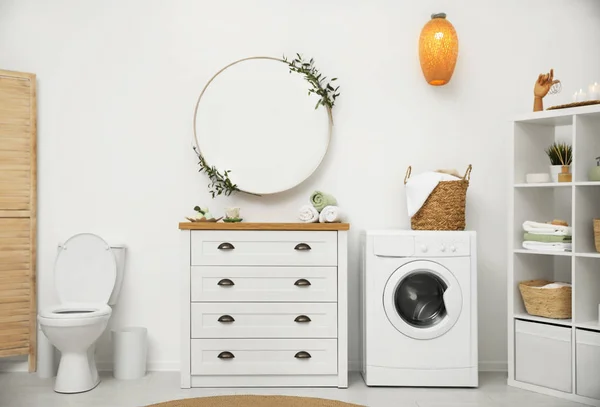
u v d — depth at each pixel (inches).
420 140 147.0
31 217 140.6
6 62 143.2
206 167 143.3
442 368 126.8
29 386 129.0
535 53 147.5
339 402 115.1
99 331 124.8
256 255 128.3
